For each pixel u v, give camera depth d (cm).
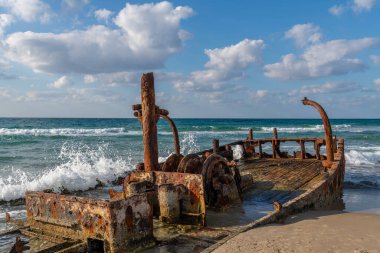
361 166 2008
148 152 780
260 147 1628
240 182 933
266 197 923
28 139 4244
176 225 677
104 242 522
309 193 816
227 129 6738
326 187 927
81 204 552
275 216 680
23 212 1011
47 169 1933
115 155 2697
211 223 699
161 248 559
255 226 631
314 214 755
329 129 1162
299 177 1162
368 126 8419
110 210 513
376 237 587
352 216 754
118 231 520
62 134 5178
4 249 555
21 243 534
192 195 688
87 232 544
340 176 1184
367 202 1121
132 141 4041
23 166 2058
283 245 536
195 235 621
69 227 570
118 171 1579
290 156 1606
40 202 611
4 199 1173
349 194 1269
